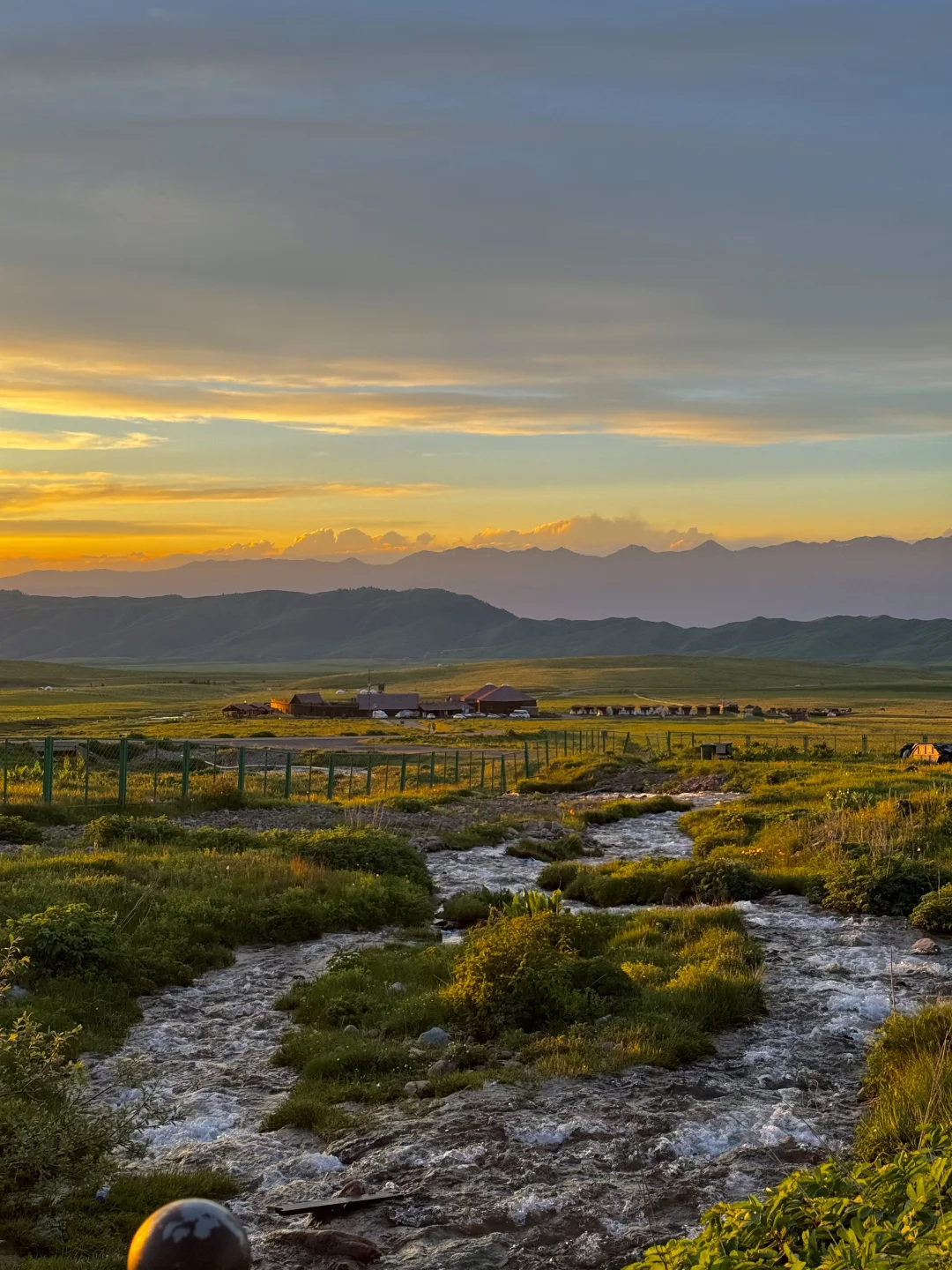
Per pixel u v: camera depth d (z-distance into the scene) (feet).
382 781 206.90
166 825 101.45
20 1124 29.50
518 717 630.33
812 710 649.20
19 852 93.81
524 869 95.96
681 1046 40.24
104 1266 25.02
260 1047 44.80
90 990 49.32
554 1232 26.73
